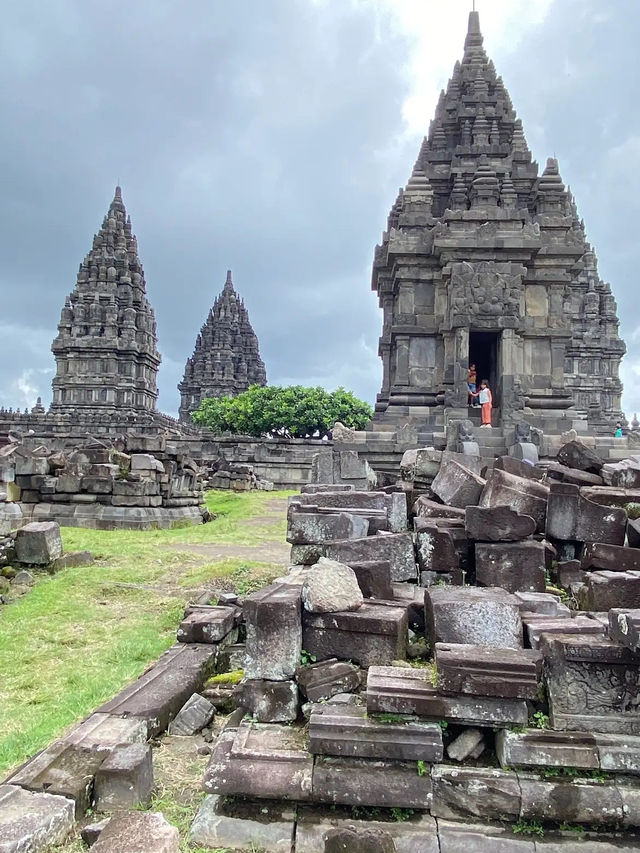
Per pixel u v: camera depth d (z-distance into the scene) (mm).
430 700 4434
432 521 7715
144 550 13930
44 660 7789
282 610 5145
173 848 3809
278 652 5102
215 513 22672
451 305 26125
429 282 27500
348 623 5230
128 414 50531
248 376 86062
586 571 7285
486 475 10719
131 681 6980
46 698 6637
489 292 26000
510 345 25969
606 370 53875
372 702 4461
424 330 26906
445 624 5145
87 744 4953
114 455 18891
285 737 4750
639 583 5828
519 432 22234
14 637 8539
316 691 4973
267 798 4371
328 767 4359
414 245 26984
